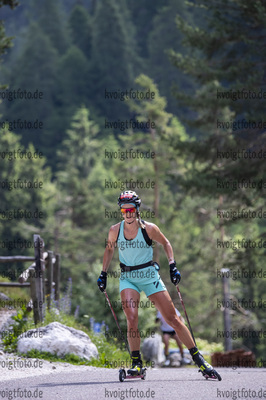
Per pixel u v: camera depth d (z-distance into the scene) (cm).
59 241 8538
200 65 3819
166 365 2634
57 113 18550
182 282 6341
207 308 6294
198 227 7888
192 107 4109
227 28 3775
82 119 12775
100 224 8288
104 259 1116
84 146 12394
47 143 17162
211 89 3825
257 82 3641
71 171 11225
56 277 2166
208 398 853
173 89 4144
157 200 6750
